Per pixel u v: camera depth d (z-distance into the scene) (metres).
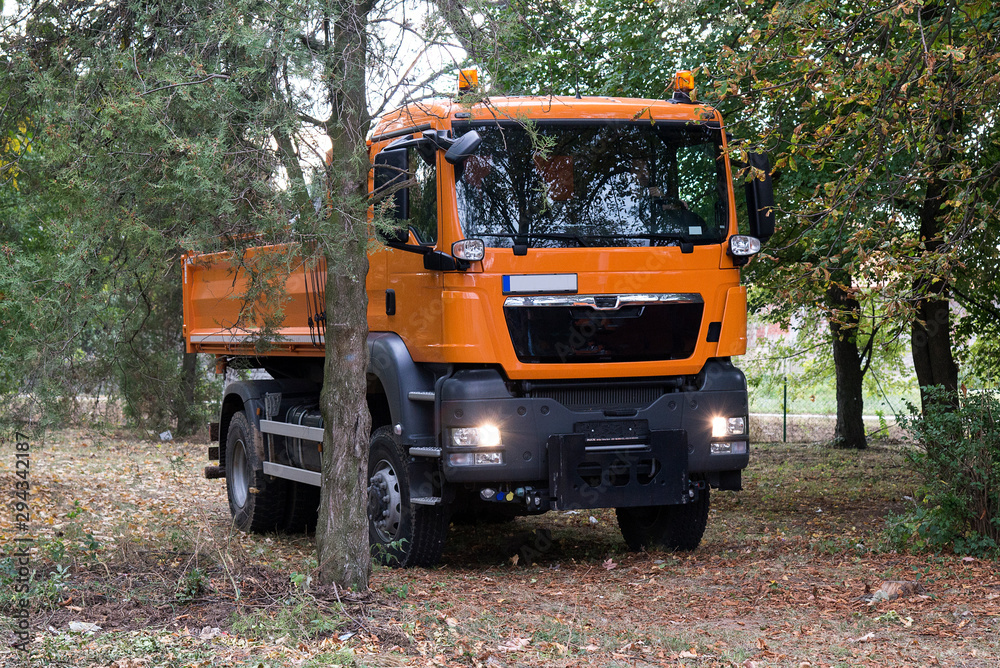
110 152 5.29
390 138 7.95
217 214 5.12
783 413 21.78
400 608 5.82
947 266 7.61
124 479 13.42
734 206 7.71
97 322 6.67
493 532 9.73
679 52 12.17
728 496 12.52
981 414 7.97
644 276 7.36
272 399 9.73
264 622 5.33
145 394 7.37
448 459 7.09
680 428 7.45
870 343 13.95
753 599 6.55
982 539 7.75
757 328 22.08
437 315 7.19
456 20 5.43
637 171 7.47
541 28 6.60
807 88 8.18
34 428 6.65
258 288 6.06
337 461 6.11
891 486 13.26
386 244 6.30
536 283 7.16
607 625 5.87
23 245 7.67
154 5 5.59
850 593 6.67
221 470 10.38
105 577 6.12
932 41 7.62
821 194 8.22
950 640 5.52
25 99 6.25
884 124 7.54
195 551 6.43
